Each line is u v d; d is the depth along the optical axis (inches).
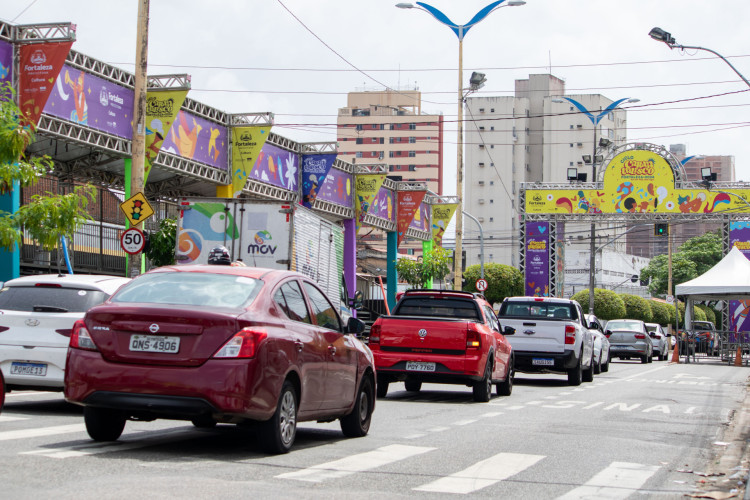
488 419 526.9
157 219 1290.6
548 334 883.4
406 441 407.2
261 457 328.8
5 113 606.5
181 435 386.9
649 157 2094.0
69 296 468.1
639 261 5841.5
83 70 909.8
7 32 808.9
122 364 308.8
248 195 1268.5
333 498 253.9
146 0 748.0
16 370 455.5
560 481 307.4
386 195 1793.8
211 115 1153.4
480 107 5664.4
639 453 393.1
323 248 934.4
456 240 1510.8
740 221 2048.5
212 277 341.1
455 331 640.4
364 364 416.8
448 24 1536.7
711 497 283.3
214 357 304.8
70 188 1094.4
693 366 1513.3
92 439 349.1
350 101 5797.2
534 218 2145.7
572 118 5634.8
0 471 269.6
